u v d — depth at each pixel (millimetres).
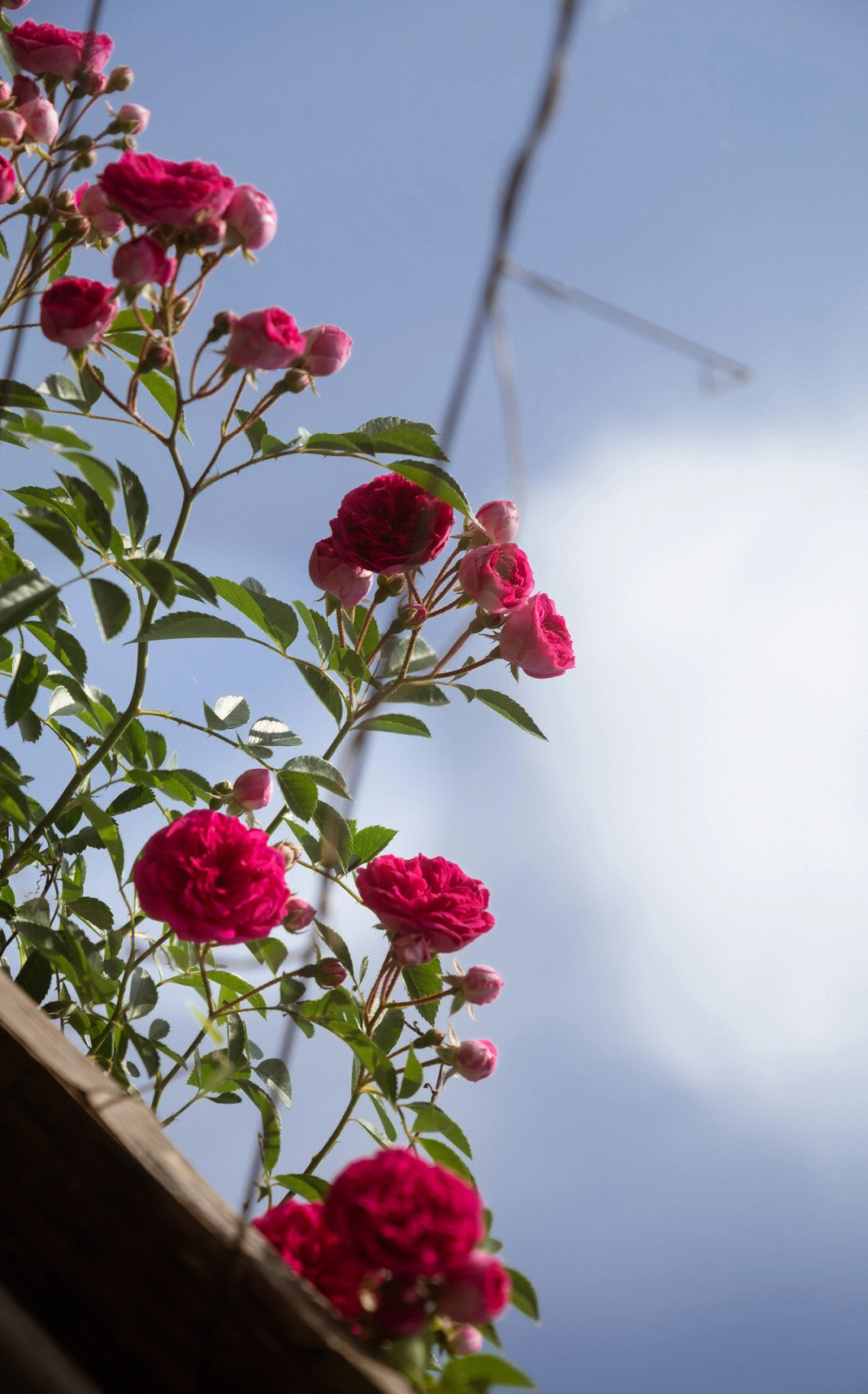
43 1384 911
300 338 1056
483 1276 938
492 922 1076
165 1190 938
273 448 1083
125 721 1089
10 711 1090
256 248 1062
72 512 1090
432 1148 1062
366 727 969
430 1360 977
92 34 1037
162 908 1029
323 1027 1073
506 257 897
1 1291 926
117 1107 959
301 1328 925
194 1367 926
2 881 1092
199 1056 1091
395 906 1069
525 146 887
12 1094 950
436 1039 1083
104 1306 934
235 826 1043
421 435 1085
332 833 1084
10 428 1029
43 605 1035
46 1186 943
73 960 1061
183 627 1071
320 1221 976
